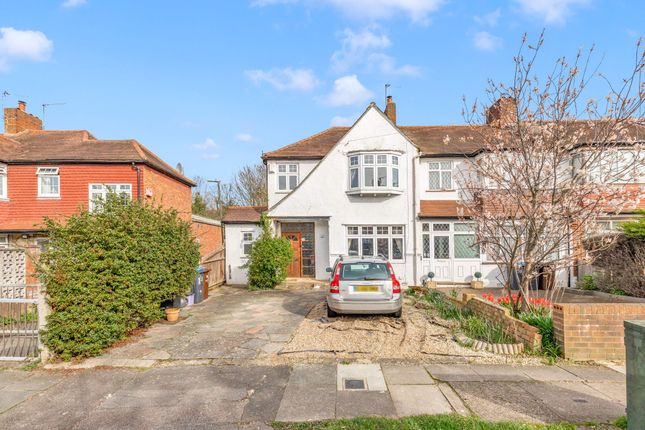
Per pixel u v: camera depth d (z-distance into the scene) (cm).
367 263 838
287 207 1661
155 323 877
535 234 717
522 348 616
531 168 700
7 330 696
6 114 1898
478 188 822
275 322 869
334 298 811
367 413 415
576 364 567
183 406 443
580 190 695
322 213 1656
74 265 622
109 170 1623
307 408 430
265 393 474
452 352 615
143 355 636
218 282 1692
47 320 612
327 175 1667
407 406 430
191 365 587
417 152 1650
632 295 1099
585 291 1279
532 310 738
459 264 1606
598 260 1204
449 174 1720
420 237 1622
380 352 622
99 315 632
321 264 1714
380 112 1670
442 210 1638
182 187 2075
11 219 1606
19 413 435
